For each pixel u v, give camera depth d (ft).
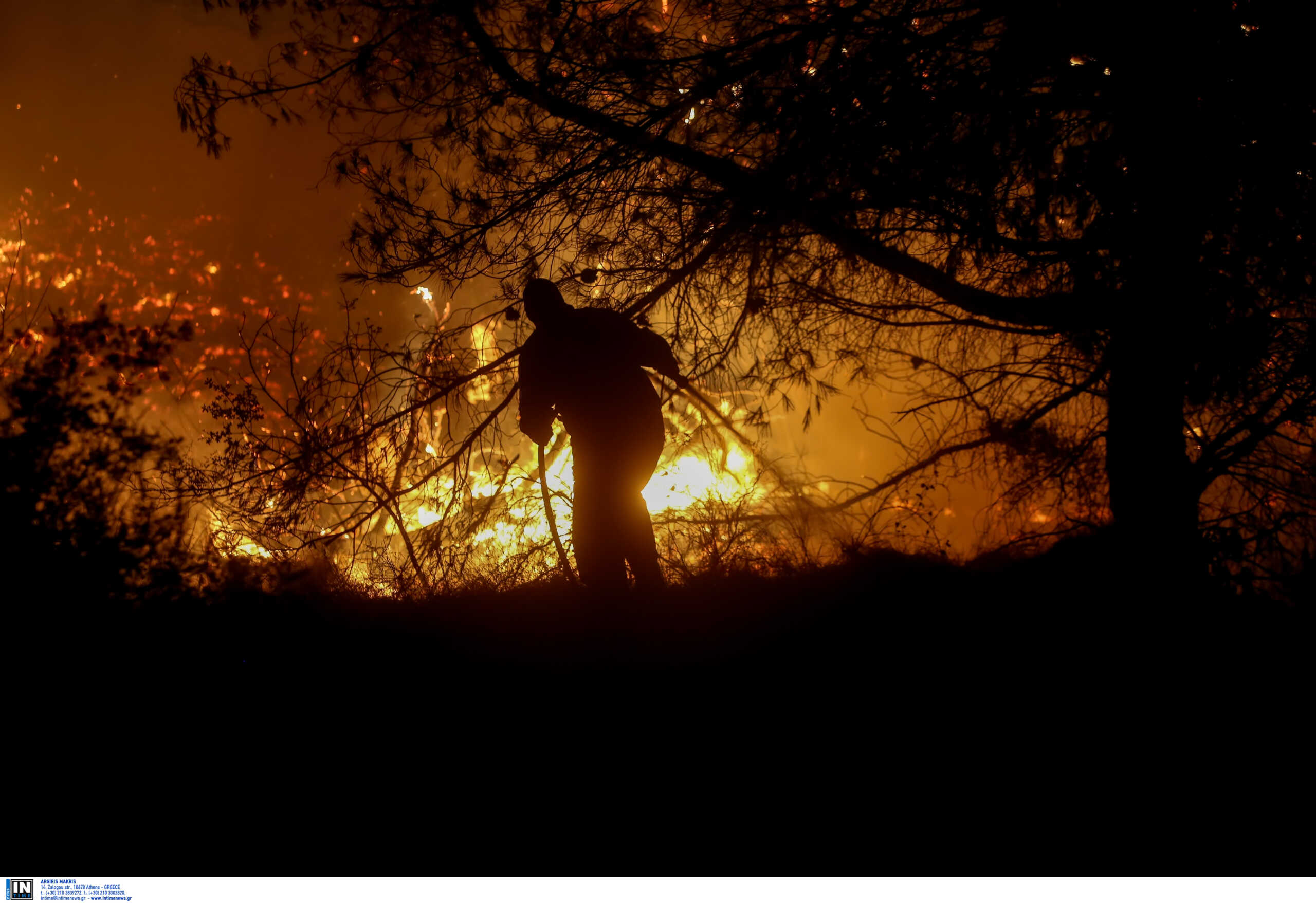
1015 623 13.08
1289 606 13.43
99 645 12.60
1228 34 14.12
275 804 9.77
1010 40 14.94
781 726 10.88
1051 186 15.29
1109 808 9.14
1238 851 8.47
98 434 13.91
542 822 9.33
